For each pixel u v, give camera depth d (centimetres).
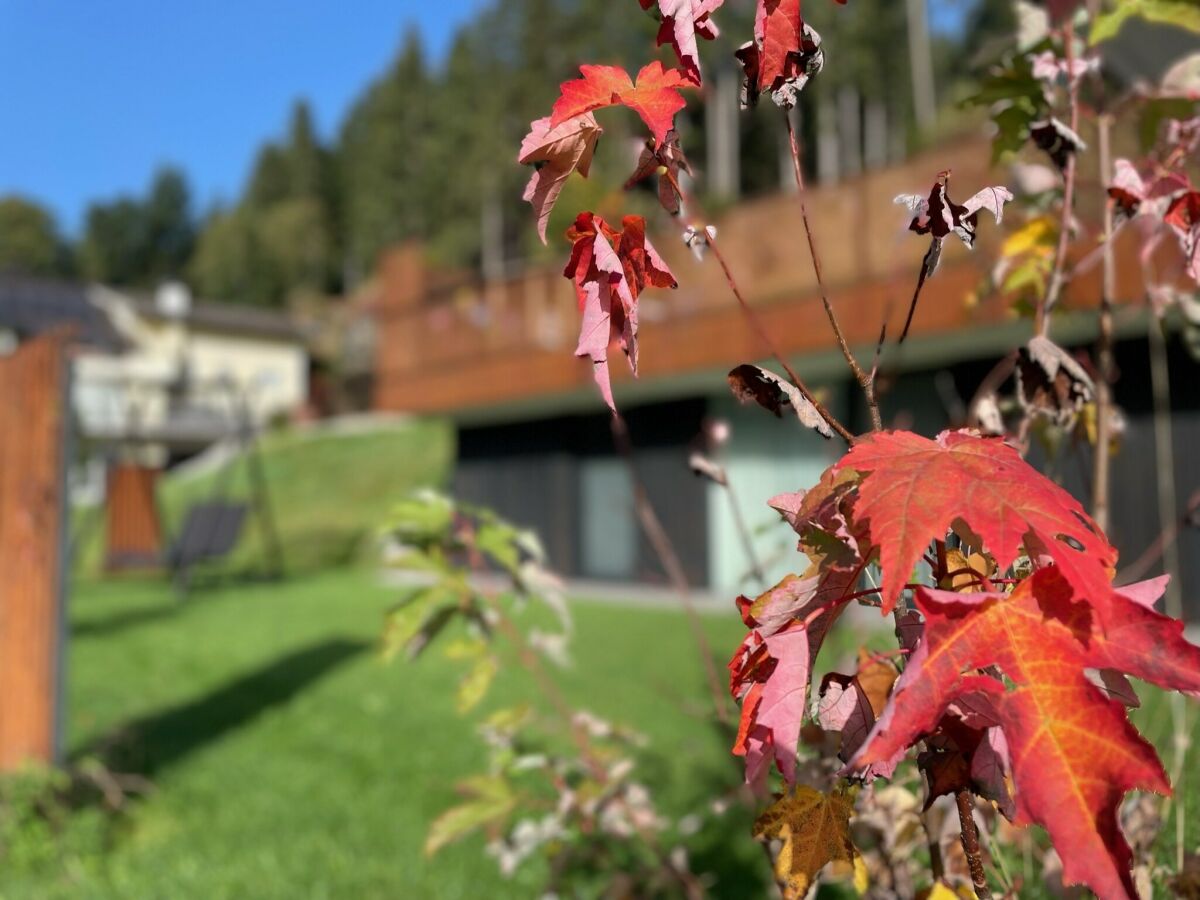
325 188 6334
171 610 942
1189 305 125
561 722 233
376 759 414
